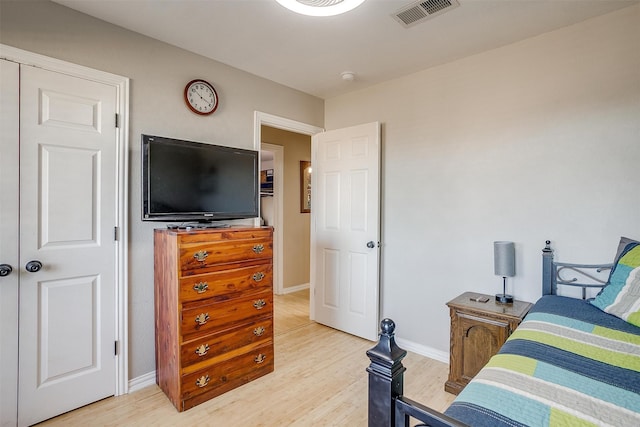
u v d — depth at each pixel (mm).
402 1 1832
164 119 2320
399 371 920
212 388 2105
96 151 2020
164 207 2086
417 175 2826
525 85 2266
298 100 3273
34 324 1823
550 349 1213
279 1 1498
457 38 2252
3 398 1737
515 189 2311
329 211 3381
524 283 2275
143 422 1869
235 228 2279
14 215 1754
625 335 1339
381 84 3074
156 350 2281
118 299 2123
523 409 850
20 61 1763
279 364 2594
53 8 1860
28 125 1788
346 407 2031
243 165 2508
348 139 3201
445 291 2670
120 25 2098
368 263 3053
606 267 1938
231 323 2203
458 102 2584
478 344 2105
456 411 871
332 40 2285
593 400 882
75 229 1950
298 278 5012
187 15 1987
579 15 1979
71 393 1955
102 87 2039
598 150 2004
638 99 1882
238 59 2588
